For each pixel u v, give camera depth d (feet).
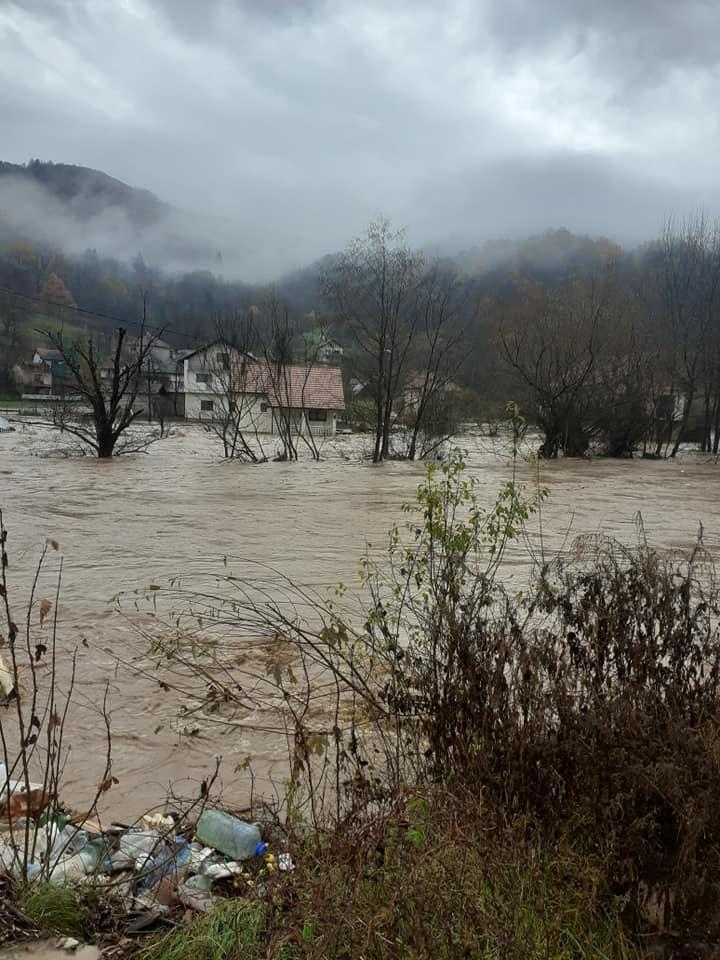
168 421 206.49
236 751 16.10
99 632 24.30
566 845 9.82
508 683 11.85
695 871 9.05
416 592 20.26
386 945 8.13
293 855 9.84
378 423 108.47
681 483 82.02
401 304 108.27
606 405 119.24
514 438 17.43
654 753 9.94
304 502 59.31
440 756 12.41
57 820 11.96
